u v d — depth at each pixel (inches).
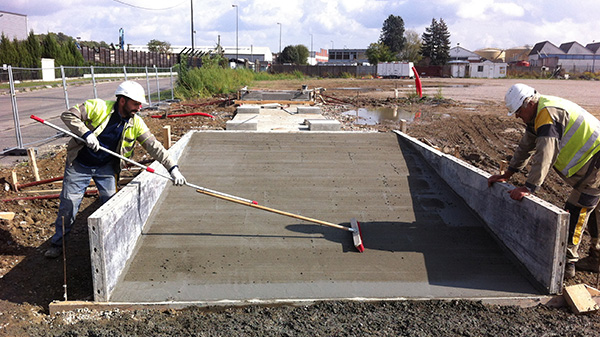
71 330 142.9
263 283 169.3
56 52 1487.5
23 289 174.2
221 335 140.3
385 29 4082.2
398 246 194.2
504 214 191.8
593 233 187.5
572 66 3100.4
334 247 192.4
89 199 272.1
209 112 643.5
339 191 236.5
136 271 172.7
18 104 729.6
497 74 2475.4
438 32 3186.5
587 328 149.1
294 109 607.5
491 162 375.9
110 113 180.5
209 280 169.5
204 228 201.6
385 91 1214.9
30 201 260.7
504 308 160.2
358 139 297.4
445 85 1571.1
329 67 2337.6
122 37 2618.1
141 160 313.6
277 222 208.2
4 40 1302.9
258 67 2292.1
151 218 207.2
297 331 143.8
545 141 162.9
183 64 945.5
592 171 167.3
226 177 247.6
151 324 145.5
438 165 256.7
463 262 185.0
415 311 157.2
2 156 362.9
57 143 419.5
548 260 163.0
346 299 161.9
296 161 266.2
